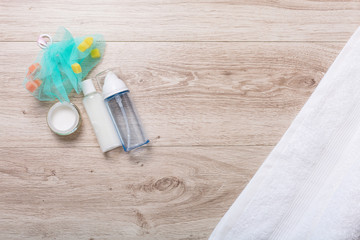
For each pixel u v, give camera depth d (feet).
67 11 2.87
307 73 2.89
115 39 2.88
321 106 2.52
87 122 2.86
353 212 2.19
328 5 2.87
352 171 2.25
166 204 2.85
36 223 2.84
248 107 2.87
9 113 2.85
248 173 2.85
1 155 2.85
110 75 2.69
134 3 2.88
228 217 2.58
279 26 2.88
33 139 2.85
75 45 2.76
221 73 2.88
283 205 2.49
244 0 2.89
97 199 2.85
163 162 2.86
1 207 2.83
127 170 2.85
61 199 2.84
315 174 2.47
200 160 2.85
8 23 2.86
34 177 2.85
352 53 2.55
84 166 2.85
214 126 2.86
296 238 2.41
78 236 2.84
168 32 2.89
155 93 2.87
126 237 2.84
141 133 2.84
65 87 2.83
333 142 2.48
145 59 2.88
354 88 2.51
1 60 2.85
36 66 2.74
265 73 2.89
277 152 2.53
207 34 2.90
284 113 2.86
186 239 2.84
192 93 2.87
